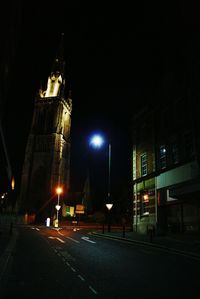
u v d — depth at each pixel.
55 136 81.75
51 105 87.06
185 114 22.06
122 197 62.41
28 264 10.05
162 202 24.00
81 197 85.31
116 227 51.44
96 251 14.20
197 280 8.08
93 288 6.92
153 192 25.88
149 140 27.88
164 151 25.09
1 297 6.02
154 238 21.64
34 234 26.80
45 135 83.62
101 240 21.28
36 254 12.64
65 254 12.77
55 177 78.12
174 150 23.53
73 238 22.41
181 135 22.42
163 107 25.77
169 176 23.33
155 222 24.83
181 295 6.49
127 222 60.25
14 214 63.72
